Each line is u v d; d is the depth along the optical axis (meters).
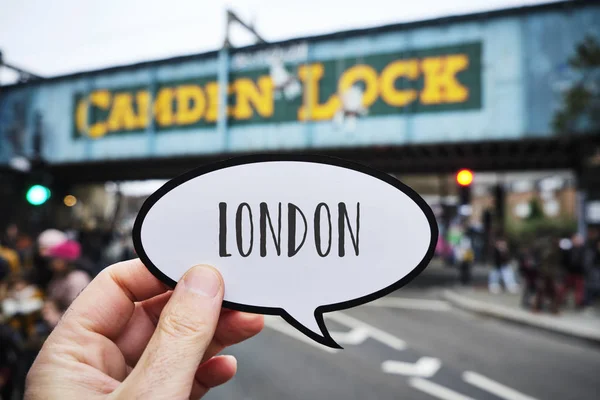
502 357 5.54
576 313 7.98
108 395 0.86
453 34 11.24
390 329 7.20
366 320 7.98
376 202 0.98
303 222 0.99
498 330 7.16
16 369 3.22
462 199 8.66
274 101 13.34
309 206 0.99
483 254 20.34
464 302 9.37
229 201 1.00
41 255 4.32
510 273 11.57
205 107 14.27
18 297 3.45
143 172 18.41
